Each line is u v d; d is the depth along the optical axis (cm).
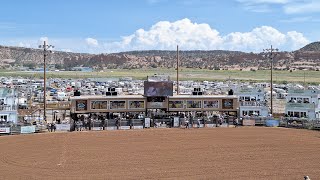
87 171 5584
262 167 5856
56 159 6316
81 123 9325
